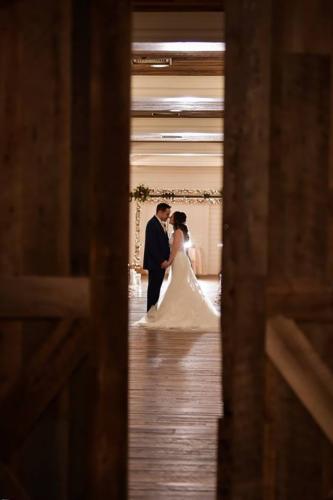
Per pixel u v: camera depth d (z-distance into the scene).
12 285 2.38
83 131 2.37
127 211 2.38
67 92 2.36
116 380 2.39
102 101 2.36
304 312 2.36
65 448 2.40
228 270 2.38
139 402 4.41
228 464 2.39
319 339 2.39
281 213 2.36
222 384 2.39
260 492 2.37
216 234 16.14
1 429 2.38
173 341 6.81
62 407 2.40
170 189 15.87
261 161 2.33
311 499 2.39
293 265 2.37
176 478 3.08
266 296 2.35
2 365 2.39
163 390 4.74
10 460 2.39
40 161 2.37
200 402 4.42
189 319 7.78
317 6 2.35
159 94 6.71
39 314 2.38
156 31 3.97
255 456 2.37
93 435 2.39
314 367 2.35
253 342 2.36
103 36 2.35
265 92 2.32
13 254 2.38
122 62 2.35
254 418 2.37
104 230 2.38
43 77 2.36
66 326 2.37
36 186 2.38
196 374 5.28
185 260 7.92
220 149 10.24
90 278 2.37
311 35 2.35
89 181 2.36
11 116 2.37
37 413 2.38
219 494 2.40
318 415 2.35
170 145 10.24
